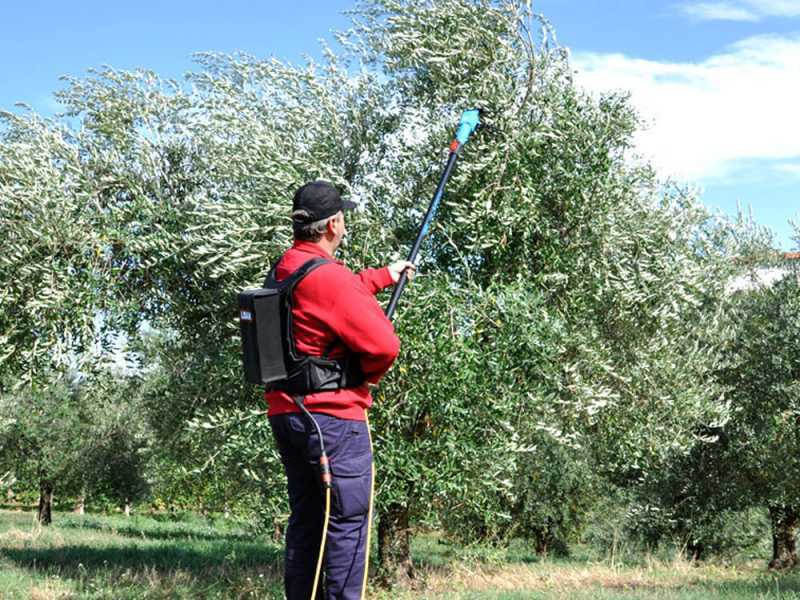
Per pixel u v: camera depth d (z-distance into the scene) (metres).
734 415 15.48
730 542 19.91
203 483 12.41
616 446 11.28
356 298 3.55
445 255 9.92
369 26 10.38
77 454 27.33
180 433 11.94
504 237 9.09
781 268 15.29
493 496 9.66
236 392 10.74
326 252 3.78
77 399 27.08
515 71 9.64
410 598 9.59
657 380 10.95
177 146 10.87
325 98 10.15
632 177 10.25
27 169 9.84
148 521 29.80
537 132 9.16
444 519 10.32
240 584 9.73
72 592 8.84
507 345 8.45
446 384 8.25
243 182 9.71
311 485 3.69
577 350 9.87
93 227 10.18
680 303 10.20
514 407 9.09
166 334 11.71
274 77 10.30
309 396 3.58
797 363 14.57
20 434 26.56
